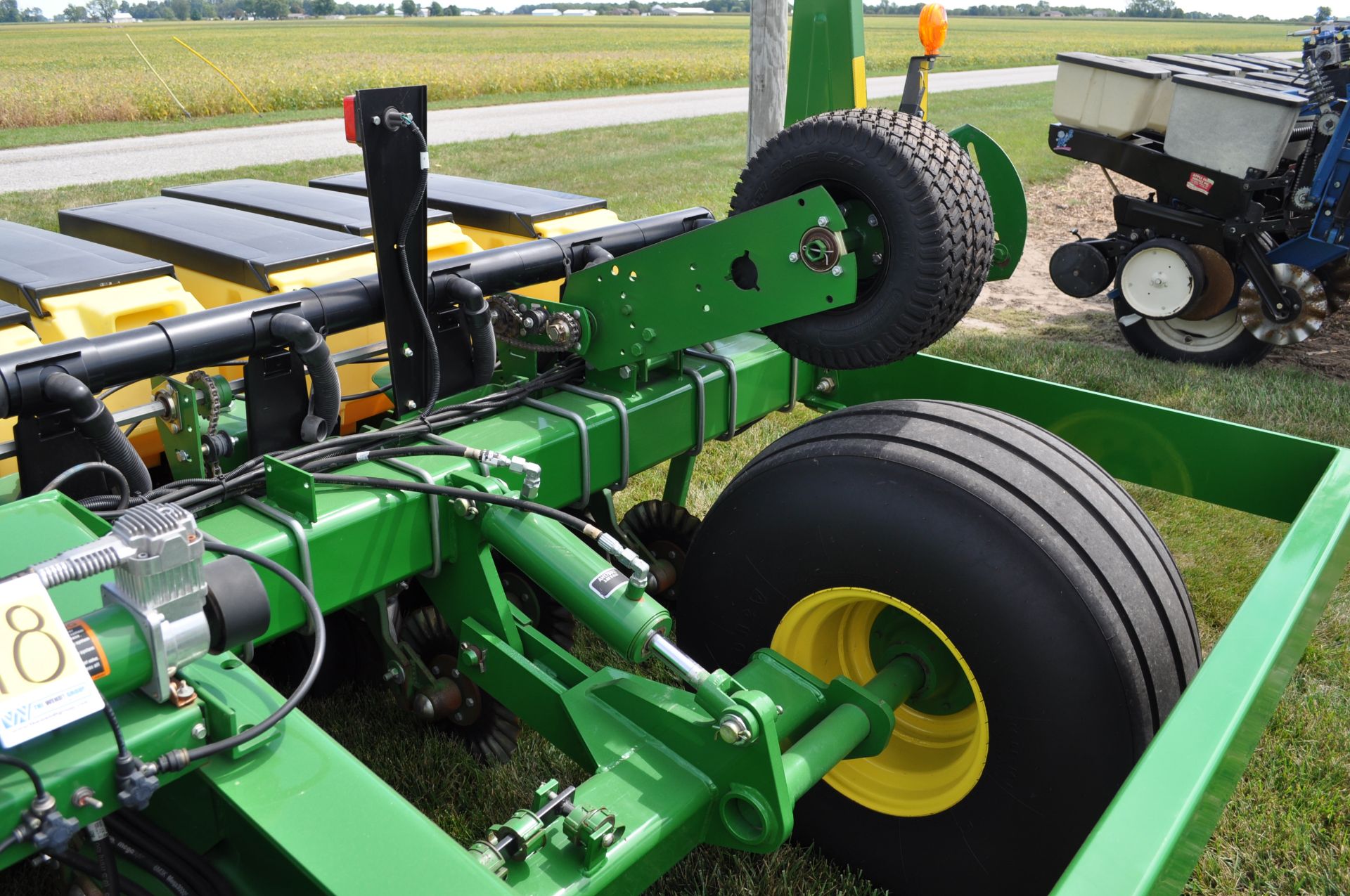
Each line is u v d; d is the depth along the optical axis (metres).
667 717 1.83
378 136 2.21
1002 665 2.07
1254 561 4.08
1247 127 6.12
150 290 2.68
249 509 2.02
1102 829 1.35
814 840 2.50
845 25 3.14
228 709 1.32
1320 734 3.04
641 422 2.66
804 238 2.22
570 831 1.56
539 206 3.76
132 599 1.26
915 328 2.30
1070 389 2.93
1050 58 50.66
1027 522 2.04
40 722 1.13
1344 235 6.07
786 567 2.34
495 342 2.73
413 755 2.79
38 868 2.36
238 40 60.47
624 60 37.62
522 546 2.00
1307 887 2.52
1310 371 6.83
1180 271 6.51
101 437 2.02
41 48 50.28
